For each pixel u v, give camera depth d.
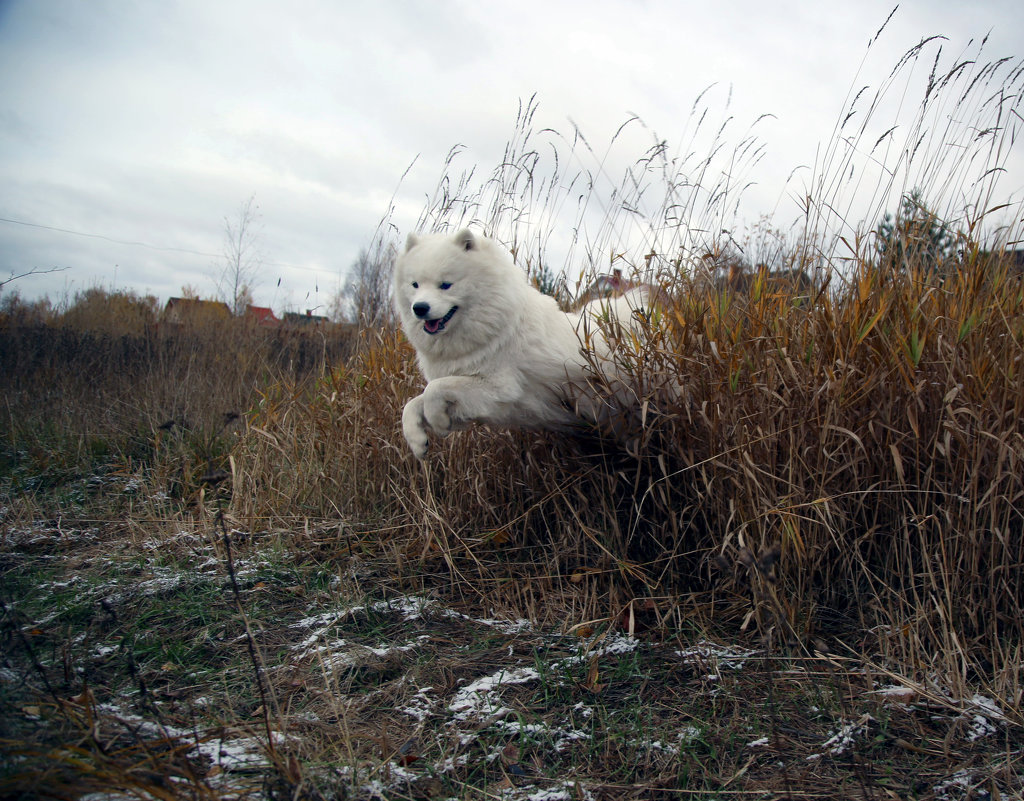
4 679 2.23
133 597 3.33
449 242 3.49
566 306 4.33
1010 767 1.99
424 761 2.06
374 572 3.72
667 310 3.43
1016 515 2.67
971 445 2.67
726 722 2.30
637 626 3.04
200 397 6.96
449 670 2.67
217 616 3.14
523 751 2.10
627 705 2.41
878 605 2.84
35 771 1.55
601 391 3.37
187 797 1.65
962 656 2.45
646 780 1.99
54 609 3.14
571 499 3.87
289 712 2.31
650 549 3.52
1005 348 2.65
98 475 5.74
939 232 3.18
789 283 3.37
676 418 3.18
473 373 3.54
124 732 2.03
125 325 11.89
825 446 2.91
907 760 2.06
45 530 4.34
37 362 8.72
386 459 4.48
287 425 5.35
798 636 2.70
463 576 3.54
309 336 8.73
